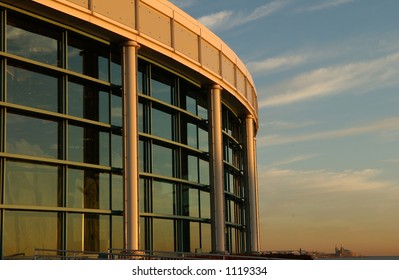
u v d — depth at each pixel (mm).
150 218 23734
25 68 19531
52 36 20609
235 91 31219
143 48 23469
